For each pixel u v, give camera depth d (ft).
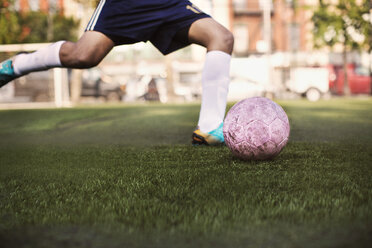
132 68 101.30
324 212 4.71
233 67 90.12
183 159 9.50
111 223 4.54
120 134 17.25
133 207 5.14
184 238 4.02
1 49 47.19
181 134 16.67
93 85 72.02
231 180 6.68
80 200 5.65
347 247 3.70
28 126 22.43
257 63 90.33
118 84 73.05
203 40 11.43
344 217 4.52
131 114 29.78
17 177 7.70
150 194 5.83
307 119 22.33
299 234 4.06
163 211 4.90
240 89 62.64
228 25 100.37
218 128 11.97
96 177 7.44
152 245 3.88
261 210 4.83
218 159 9.35
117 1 9.93
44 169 8.59
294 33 102.83
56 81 51.34
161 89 75.05
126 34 10.11
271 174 7.20
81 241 4.05
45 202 5.60
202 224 4.39
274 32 102.42
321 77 76.79
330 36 70.03
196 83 73.56
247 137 8.73
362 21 67.41
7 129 20.97
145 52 100.99
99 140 15.28
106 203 5.41
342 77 82.02
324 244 3.79
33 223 4.64
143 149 11.82
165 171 7.81
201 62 98.02
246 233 4.11
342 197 5.39
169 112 31.65
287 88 77.71
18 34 62.03
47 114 30.86
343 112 28.02
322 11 69.67
